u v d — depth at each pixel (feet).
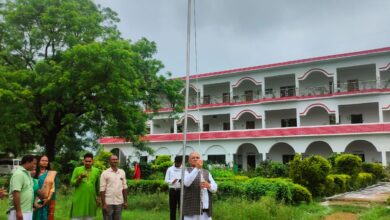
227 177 61.21
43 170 26.27
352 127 95.45
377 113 102.01
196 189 22.15
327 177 56.49
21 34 69.31
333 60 103.45
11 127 65.98
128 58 64.13
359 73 105.29
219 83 126.11
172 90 85.15
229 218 35.60
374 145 92.73
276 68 112.98
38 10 68.80
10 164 140.26
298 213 38.09
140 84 74.64
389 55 97.04
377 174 84.02
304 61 107.24
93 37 69.26
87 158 27.17
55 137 73.05
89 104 64.03
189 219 21.98
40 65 61.67
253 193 45.03
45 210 24.86
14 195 21.06
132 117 70.59
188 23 23.94
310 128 101.35
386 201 50.44
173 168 32.94
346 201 52.42
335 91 103.04
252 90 122.31
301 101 107.96
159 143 128.06
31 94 60.90
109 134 72.84
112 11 77.97
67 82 59.98
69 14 66.80
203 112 126.21
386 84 97.96
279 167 73.92
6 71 62.64
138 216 39.17
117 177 27.43
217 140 117.19
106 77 62.49
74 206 26.68
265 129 108.58
